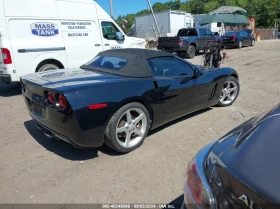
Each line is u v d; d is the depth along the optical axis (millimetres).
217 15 17031
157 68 3584
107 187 2557
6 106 5406
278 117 1695
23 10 5875
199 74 4039
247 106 5074
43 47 6289
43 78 3195
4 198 2406
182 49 13062
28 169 2889
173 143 3488
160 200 2371
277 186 1136
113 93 2879
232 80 4941
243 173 1259
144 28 28391
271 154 1354
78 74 3391
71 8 6781
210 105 4594
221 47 8859
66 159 3096
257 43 22391
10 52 5719
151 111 3408
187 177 1622
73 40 6930
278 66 9875
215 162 1470
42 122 3055
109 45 7871
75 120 2617
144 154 3188
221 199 1259
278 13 45688
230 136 1730
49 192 2488
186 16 27203
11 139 3684
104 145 3436
